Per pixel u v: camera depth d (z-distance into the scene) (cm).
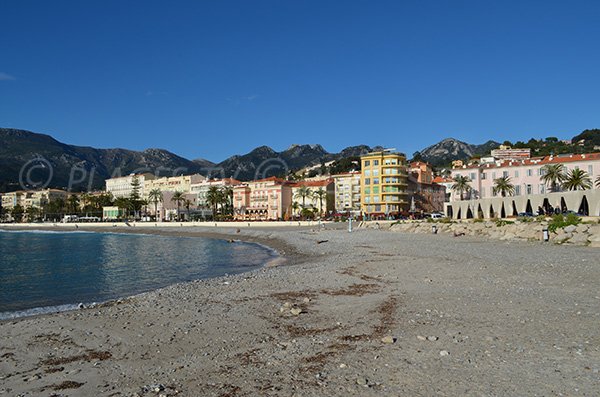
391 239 5403
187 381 885
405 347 1025
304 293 1883
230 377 894
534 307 1395
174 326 1374
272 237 7606
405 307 1478
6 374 988
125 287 2761
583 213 7044
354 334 1178
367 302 1616
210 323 1396
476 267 2488
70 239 9706
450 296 1639
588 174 9631
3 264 4262
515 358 918
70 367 1024
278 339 1180
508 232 4656
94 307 1917
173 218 18300
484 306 1436
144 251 5909
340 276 2364
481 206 8525
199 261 4409
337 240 5806
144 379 913
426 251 3647
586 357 909
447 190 15450
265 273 2738
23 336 1313
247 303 1703
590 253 2975
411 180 13362
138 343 1202
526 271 2259
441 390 771
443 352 961
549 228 4112
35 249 6462
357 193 15462
